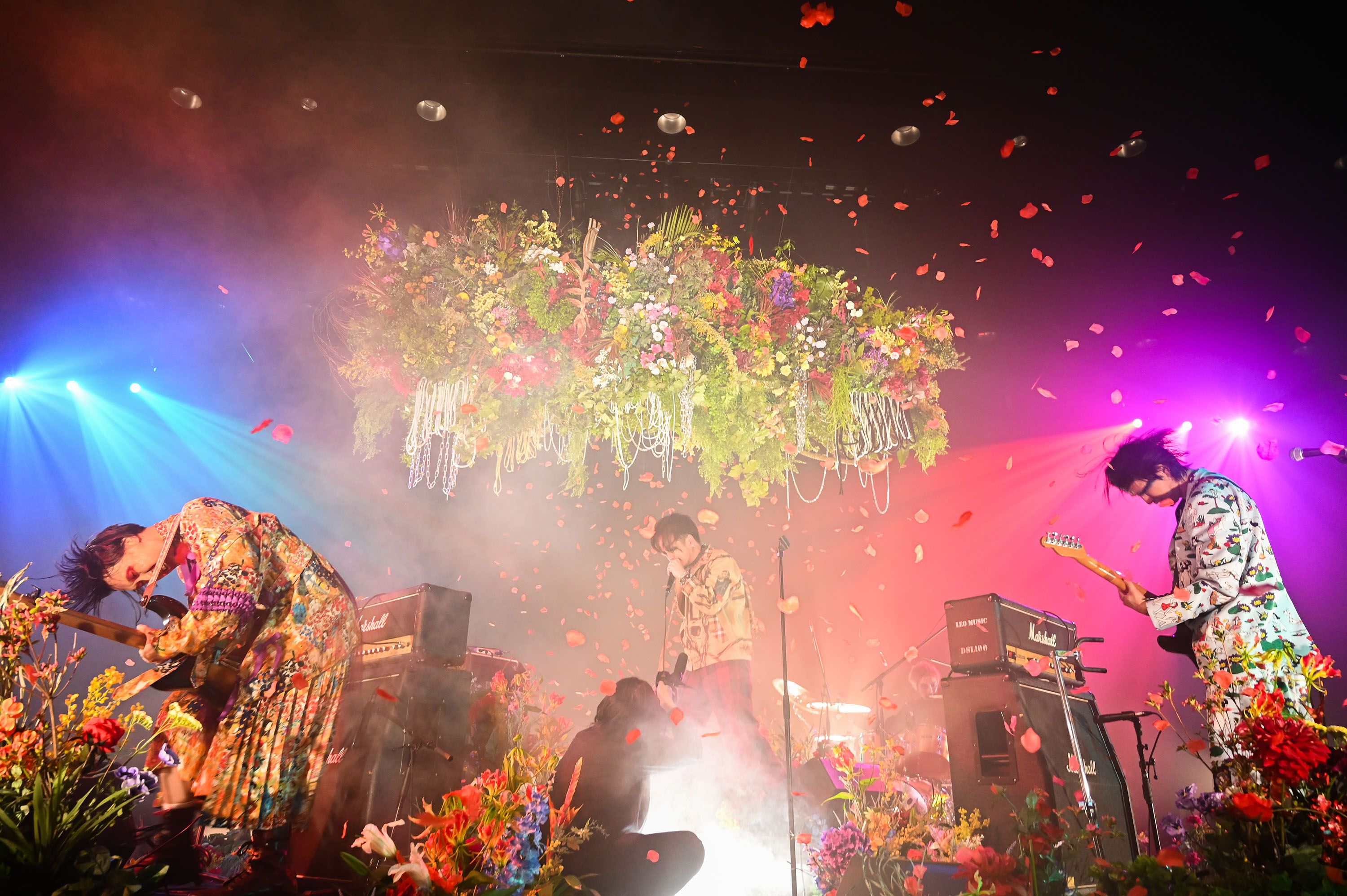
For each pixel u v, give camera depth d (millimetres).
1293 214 6934
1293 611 2902
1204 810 2438
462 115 6484
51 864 1805
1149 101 6340
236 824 2230
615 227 7238
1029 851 2381
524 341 4098
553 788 2670
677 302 4184
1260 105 6309
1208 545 2953
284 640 2461
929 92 6312
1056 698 3650
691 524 4066
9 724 1954
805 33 5965
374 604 3322
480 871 1964
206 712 2484
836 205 7211
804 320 4297
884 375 4324
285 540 2559
